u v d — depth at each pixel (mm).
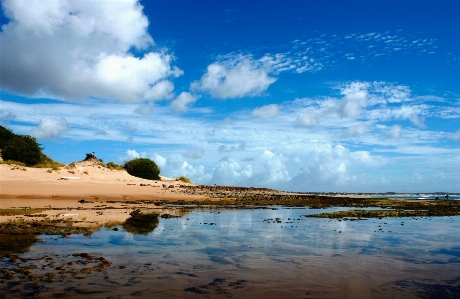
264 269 12438
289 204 50781
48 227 20609
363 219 30484
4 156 61125
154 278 11094
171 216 28375
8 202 35906
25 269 11688
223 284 10602
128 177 65188
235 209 38500
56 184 49156
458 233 22516
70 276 11102
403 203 57250
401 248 16953
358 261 13977
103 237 18141
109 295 9430
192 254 14719
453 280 11508
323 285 10664
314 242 18109
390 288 10547
